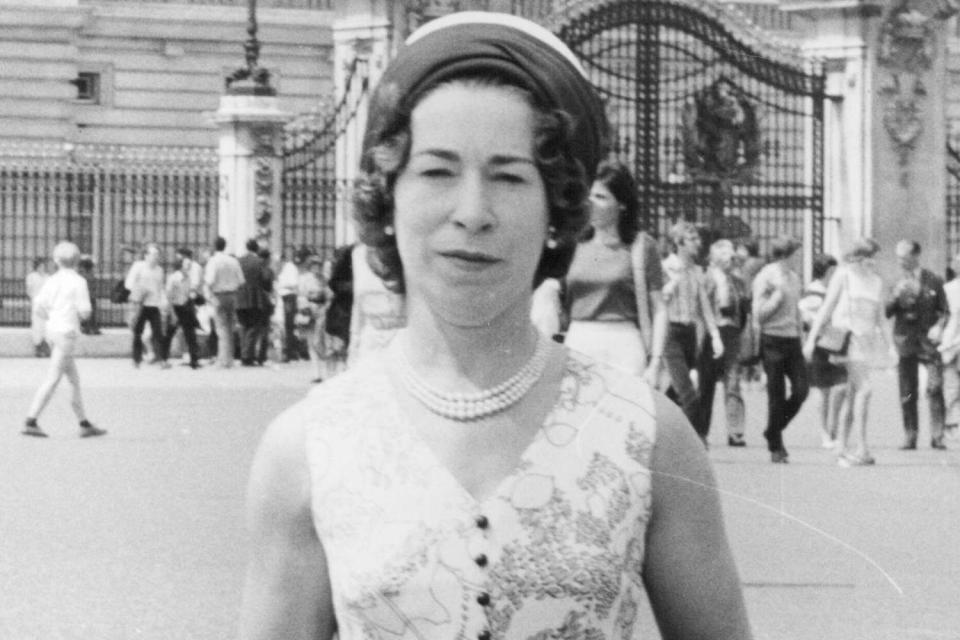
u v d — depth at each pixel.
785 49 39.12
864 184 38.81
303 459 3.78
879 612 12.16
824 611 12.06
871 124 38.91
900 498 18.55
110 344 43.25
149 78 62.12
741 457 22.72
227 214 38.88
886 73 39.00
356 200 3.88
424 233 3.74
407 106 3.76
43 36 60.25
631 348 15.74
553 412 3.78
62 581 13.62
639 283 15.76
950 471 21.34
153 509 17.28
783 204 38.69
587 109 3.86
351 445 3.74
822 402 24.06
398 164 3.77
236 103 38.28
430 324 3.79
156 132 62.12
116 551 14.91
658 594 3.91
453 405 3.74
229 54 62.66
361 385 3.82
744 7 64.25
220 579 13.75
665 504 3.82
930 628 11.79
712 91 38.62
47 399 24.08
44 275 42.28
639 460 3.76
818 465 21.89
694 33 37.66
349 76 36.72
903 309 24.19
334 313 14.70
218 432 24.80
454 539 3.64
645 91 37.25
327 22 62.78
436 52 3.78
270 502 3.80
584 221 3.88
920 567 14.08
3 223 45.81
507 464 3.71
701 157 38.66
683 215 37.56
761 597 12.36
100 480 19.48
